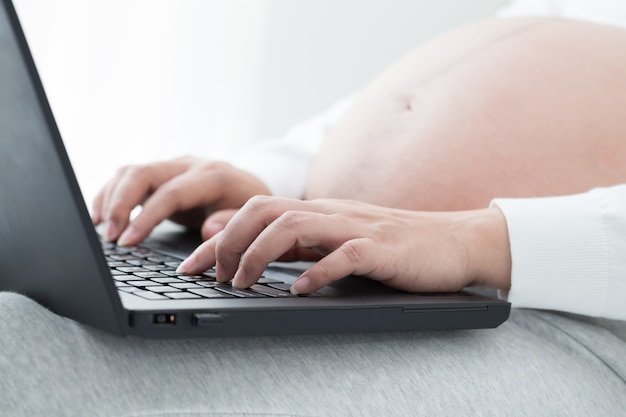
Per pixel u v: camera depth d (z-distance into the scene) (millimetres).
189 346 557
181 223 1044
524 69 959
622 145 869
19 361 500
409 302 606
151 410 506
